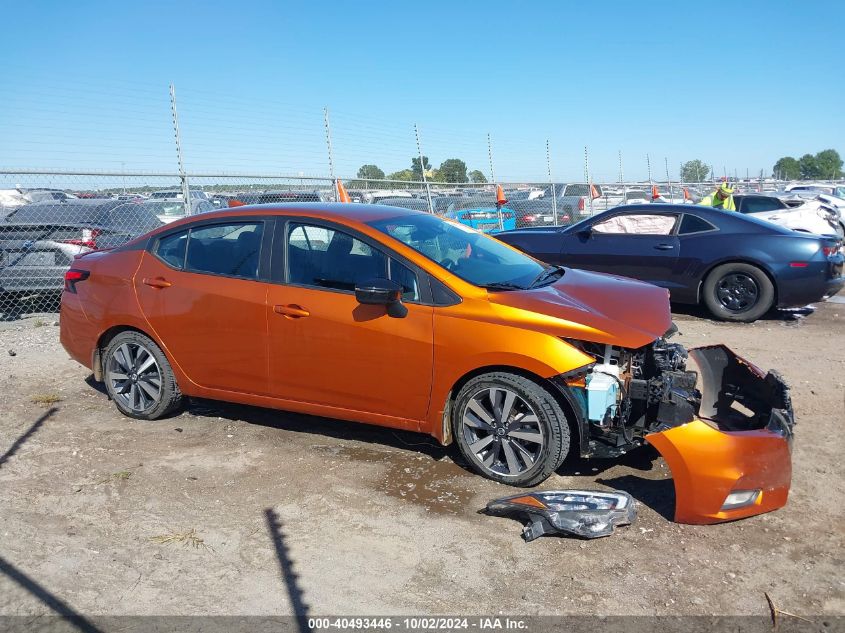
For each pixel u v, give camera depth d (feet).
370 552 11.30
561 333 12.54
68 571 10.87
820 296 26.55
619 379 12.36
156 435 16.20
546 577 10.52
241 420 17.07
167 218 33.40
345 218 14.74
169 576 10.74
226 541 11.69
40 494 13.37
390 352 13.66
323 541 11.64
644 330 12.62
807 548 11.01
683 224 28.35
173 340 16.03
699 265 27.66
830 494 12.66
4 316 30.32
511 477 13.23
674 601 9.86
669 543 11.25
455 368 13.17
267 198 39.68
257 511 12.66
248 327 15.01
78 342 17.54
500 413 13.17
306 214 15.05
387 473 14.07
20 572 10.85
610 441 12.76
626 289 14.79
